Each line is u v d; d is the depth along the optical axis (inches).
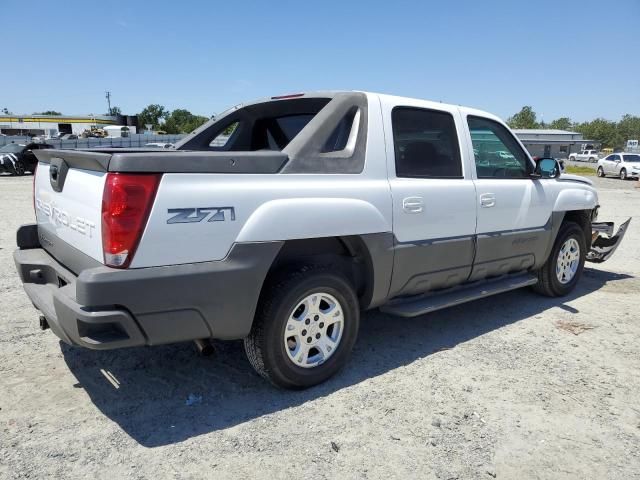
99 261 108.6
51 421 118.0
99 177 107.7
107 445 109.6
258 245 118.9
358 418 122.4
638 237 393.7
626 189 932.6
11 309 191.9
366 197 139.6
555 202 205.0
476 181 173.6
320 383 138.1
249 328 122.6
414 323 188.9
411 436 115.6
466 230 168.4
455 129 171.3
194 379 140.2
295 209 124.6
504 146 191.6
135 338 107.7
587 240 239.6
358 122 144.6
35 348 157.2
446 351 163.0
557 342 172.2
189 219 110.4
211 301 114.3
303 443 112.1
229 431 116.0
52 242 136.9
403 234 148.8
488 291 178.7
